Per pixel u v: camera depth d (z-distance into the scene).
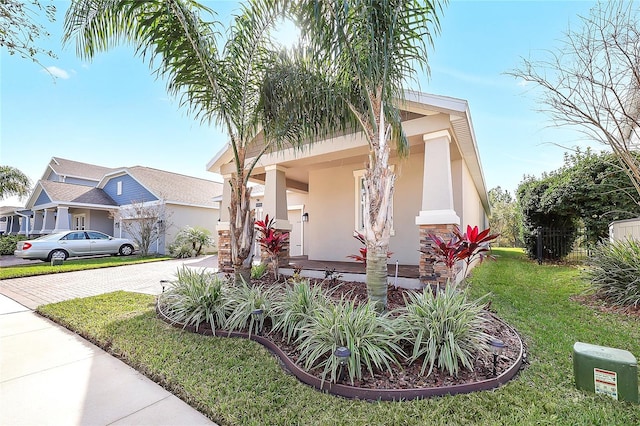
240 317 4.27
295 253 15.33
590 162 10.70
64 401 2.82
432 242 5.68
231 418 2.45
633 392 2.54
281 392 2.81
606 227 10.51
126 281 9.07
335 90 4.66
